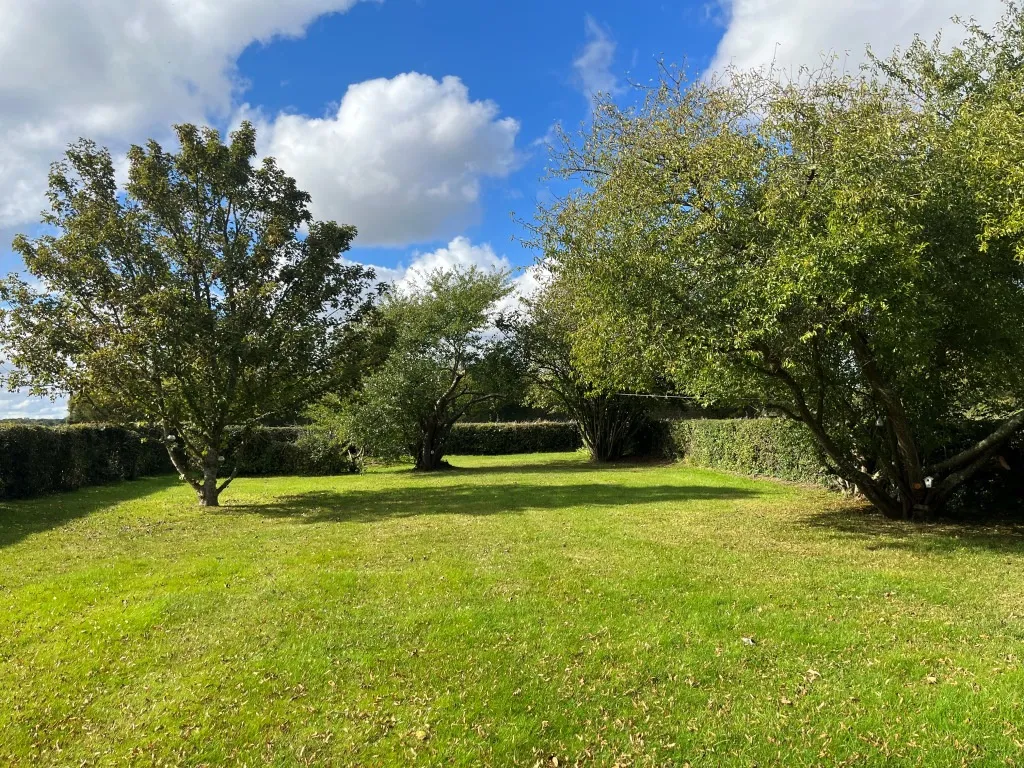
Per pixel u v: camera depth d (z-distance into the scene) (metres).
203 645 5.03
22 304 11.85
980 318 7.83
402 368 23.69
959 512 10.59
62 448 16.89
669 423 26.11
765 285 7.29
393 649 4.86
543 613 5.58
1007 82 7.76
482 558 7.77
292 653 4.82
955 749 3.38
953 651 4.61
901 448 9.73
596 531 9.61
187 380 13.01
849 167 7.05
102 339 12.31
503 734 3.67
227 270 13.10
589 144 10.54
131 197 12.91
